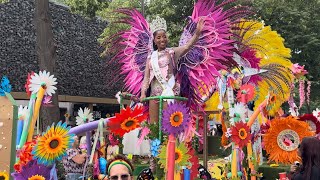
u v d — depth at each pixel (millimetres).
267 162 9758
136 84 5746
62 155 3807
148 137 4746
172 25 17141
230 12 5434
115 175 3932
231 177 6344
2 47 19828
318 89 22719
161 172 4598
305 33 21656
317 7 22297
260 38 8867
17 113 3994
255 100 8883
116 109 25328
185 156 4461
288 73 10008
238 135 6137
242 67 7578
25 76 19484
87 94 22516
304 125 6484
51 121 12906
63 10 23719
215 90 7484
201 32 5355
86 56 23781
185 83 5473
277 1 20234
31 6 21797
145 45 5684
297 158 6500
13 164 3902
